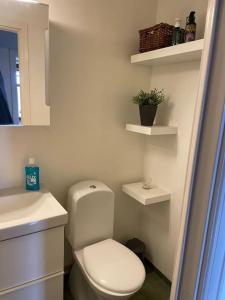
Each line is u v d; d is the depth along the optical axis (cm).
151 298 168
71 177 165
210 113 64
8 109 132
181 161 160
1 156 139
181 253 77
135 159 192
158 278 188
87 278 131
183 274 79
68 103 154
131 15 164
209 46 62
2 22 123
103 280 123
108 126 173
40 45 132
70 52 147
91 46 154
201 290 75
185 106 153
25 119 136
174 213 170
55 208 123
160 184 181
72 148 162
